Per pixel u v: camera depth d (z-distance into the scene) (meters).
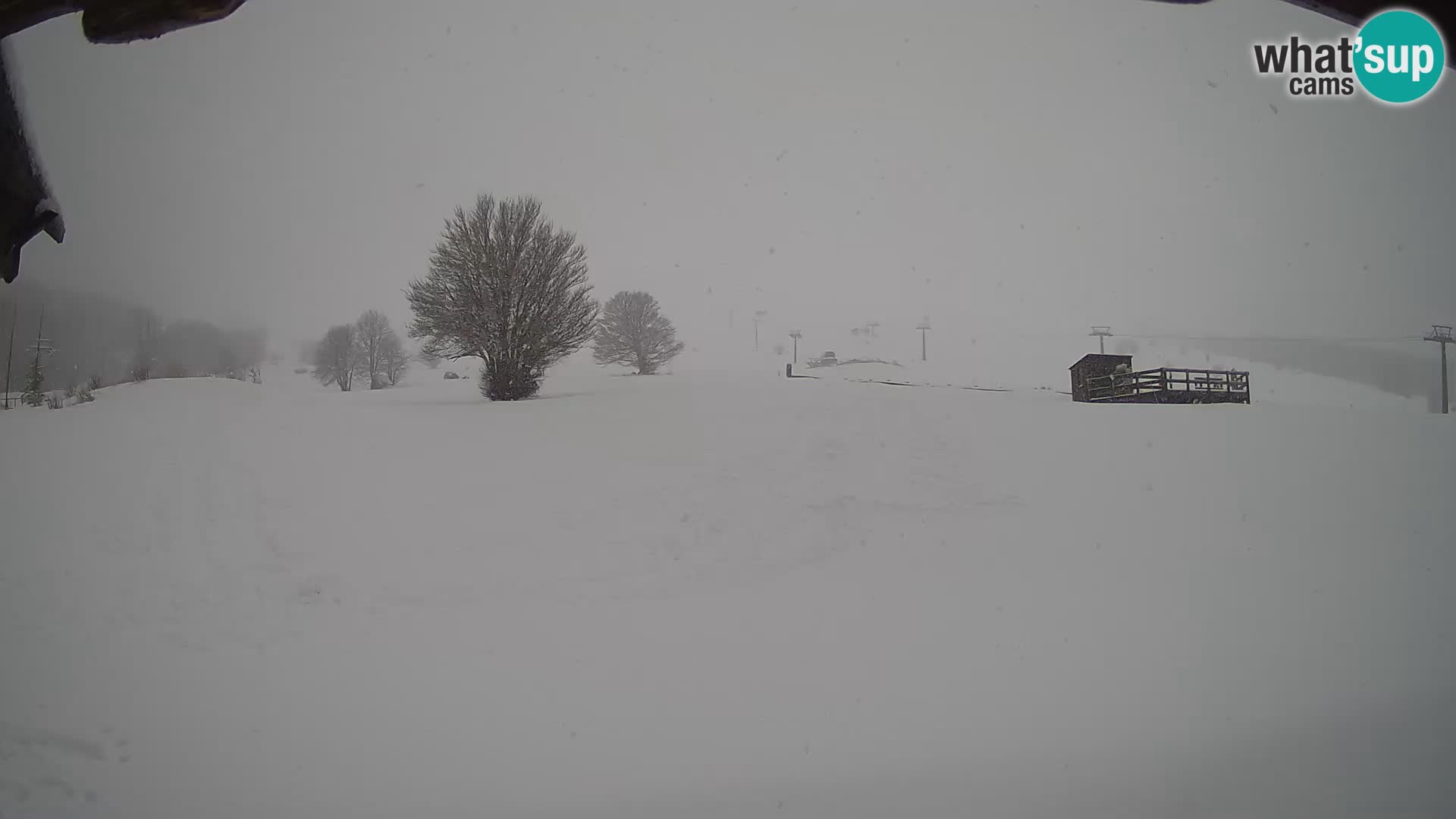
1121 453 14.59
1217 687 6.12
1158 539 10.75
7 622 7.53
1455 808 4.15
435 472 12.97
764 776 4.88
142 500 10.71
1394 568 9.45
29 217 1.62
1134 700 5.92
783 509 12.09
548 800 4.63
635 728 5.70
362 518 10.88
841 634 7.77
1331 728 5.28
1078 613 8.16
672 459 14.27
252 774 5.02
